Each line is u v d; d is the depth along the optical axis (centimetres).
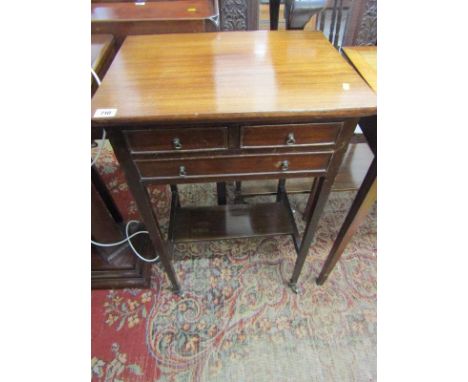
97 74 78
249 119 55
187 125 58
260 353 94
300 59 71
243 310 104
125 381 89
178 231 106
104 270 109
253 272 116
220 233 105
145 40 80
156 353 94
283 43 78
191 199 145
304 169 69
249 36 82
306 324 101
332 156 67
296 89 60
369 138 75
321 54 73
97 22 96
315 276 114
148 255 117
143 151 62
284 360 93
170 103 56
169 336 98
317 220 83
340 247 93
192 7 106
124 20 96
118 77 64
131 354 94
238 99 57
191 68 67
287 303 106
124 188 152
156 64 69
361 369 91
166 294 109
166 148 62
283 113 54
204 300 107
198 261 119
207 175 68
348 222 85
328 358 93
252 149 64
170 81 62
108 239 110
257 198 144
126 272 109
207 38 81
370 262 119
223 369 91
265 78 63
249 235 105
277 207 114
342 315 103
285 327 100
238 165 67
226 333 99
